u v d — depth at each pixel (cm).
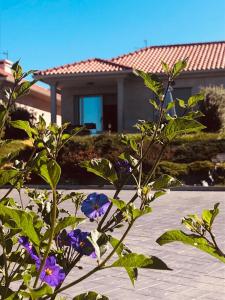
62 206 874
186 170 1496
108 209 183
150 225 776
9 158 187
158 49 2748
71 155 1587
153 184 180
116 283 474
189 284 473
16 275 191
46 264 162
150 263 158
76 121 2494
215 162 1580
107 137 1614
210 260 561
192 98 193
